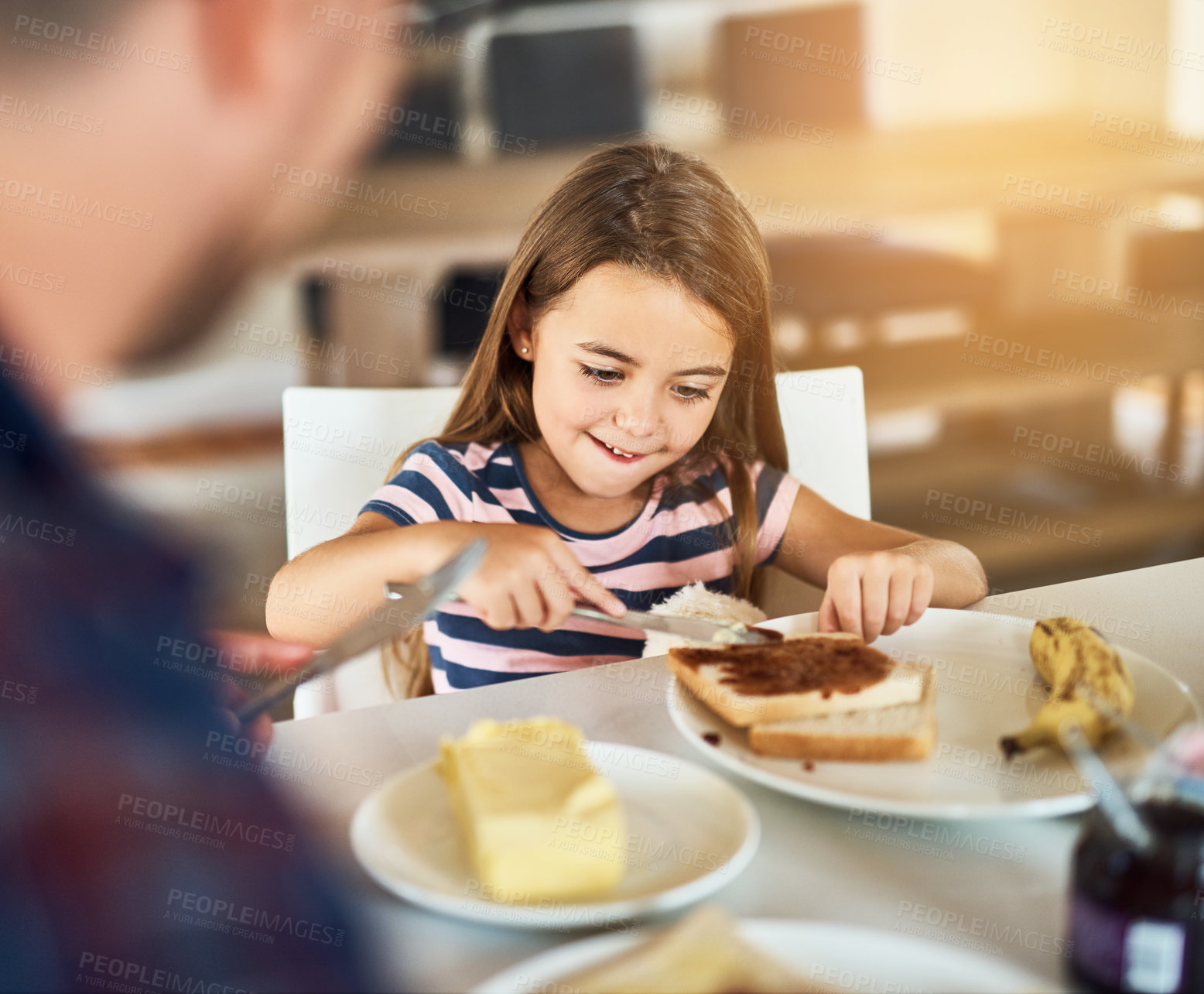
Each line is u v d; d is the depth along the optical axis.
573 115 2.41
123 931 0.30
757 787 0.59
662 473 1.19
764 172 2.63
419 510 1.08
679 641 0.91
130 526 0.31
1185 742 0.44
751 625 0.81
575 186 1.09
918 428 2.75
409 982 0.44
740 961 0.40
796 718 0.62
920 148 2.71
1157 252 2.89
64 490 0.30
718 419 1.19
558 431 1.09
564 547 0.88
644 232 1.03
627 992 0.39
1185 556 2.49
